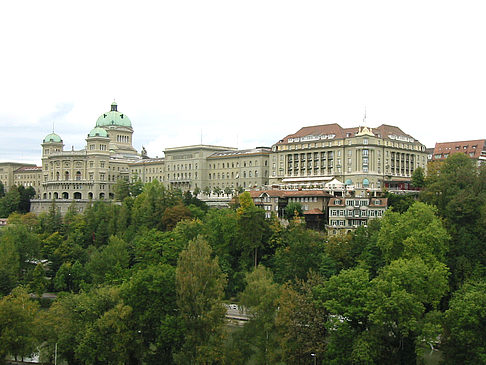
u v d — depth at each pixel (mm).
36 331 105312
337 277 104125
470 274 129125
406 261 113062
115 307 104125
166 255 158375
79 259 182500
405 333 94062
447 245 136500
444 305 128125
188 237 172125
